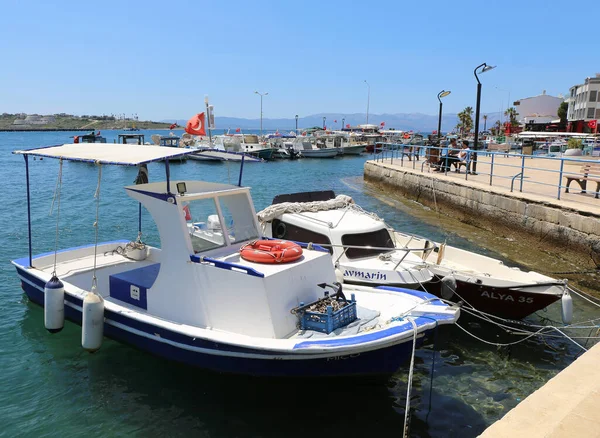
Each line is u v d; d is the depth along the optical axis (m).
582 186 16.89
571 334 9.49
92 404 6.88
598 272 12.70
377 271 9.73
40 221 19.62
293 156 58.00
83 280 9.55
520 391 7.52
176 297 7.46
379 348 6.44
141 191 7.59
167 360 7.53
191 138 60.56
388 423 6.65
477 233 17.83
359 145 63.66
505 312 9.88
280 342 6.30
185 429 6.39
